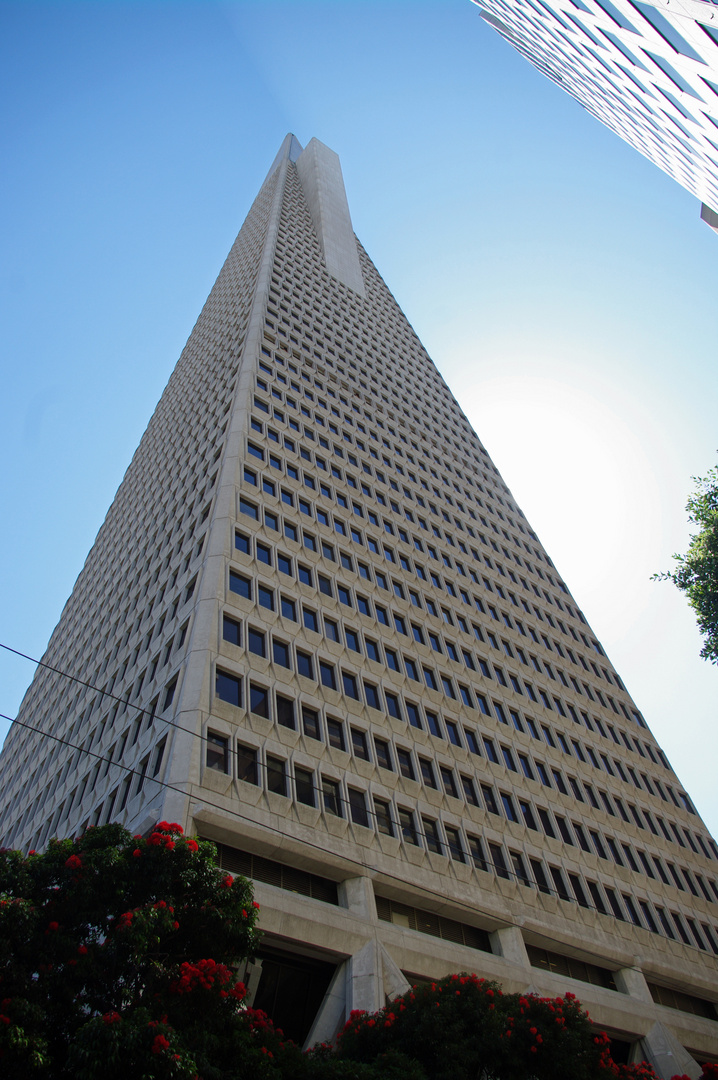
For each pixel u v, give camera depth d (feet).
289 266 284.82
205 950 57.31
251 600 126.31
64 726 167.32
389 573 165.27
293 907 89.45
